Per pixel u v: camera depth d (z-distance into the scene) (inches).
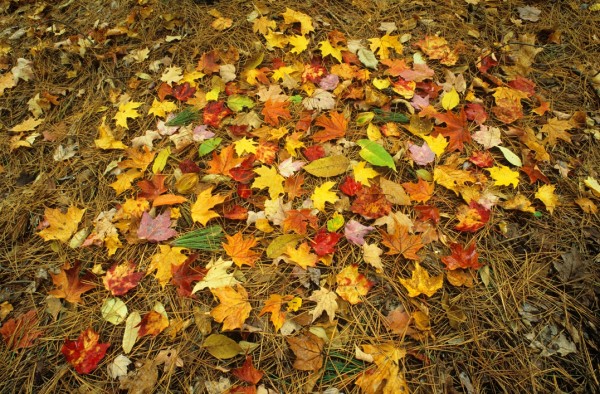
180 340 34.2
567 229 39.2
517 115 45.2
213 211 38.6
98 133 46.6
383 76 48.6
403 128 44.7
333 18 53.7
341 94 46.3
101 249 38.9
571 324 34.7
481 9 54.9
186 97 47.4
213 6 55.3
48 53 54.4
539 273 37.0
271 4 54.7
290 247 36.5
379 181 40.6
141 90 49.6
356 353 32.3
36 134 47.6
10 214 42.2
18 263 39.3
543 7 55.2
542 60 50.6
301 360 32.6
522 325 34.7
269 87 46.9
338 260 36.9
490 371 32.9
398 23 53.6
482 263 37.1
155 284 36.9
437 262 37.1
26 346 34.9
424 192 39.8
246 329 33.9
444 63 49.1
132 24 54.8
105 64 52.2
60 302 36.6
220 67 48.8
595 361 33.4
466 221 38.7
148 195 40.5
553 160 43.3
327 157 41.1
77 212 40.8
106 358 34.1
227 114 45.7
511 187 41.4
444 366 32.9
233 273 36.1
